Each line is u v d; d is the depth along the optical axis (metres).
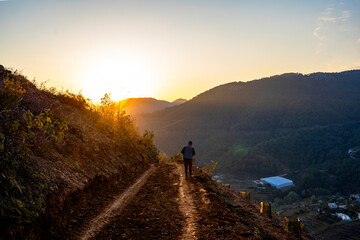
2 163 3.40
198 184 8.66
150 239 4.01
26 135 4.45
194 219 5.07
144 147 15.20
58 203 4.09
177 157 20.53
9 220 2.91
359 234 52.38
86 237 3.86
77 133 7.16
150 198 6.54
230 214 5.57
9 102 4.61
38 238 3.32
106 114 11.59
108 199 5.94
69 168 5.37
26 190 3.53
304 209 105.56
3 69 6.70
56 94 9.41
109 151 8.79
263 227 6.33
